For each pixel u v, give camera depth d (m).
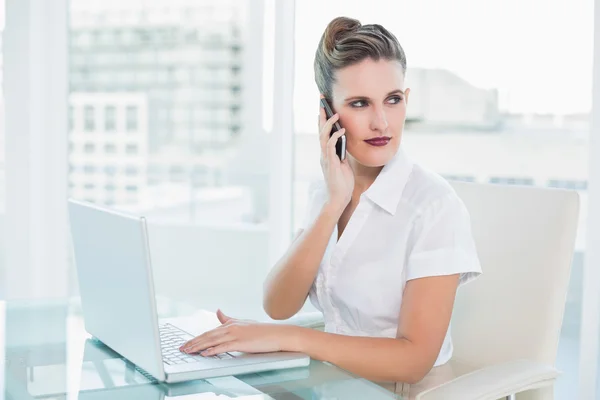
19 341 1.46
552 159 2.75
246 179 3.23
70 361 1.33
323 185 1.85
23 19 3.22
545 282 1.59
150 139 3.33
